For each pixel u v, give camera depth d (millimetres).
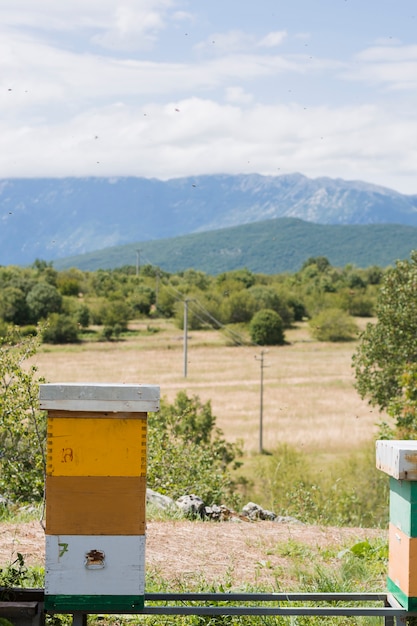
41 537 7297
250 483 28125
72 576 3912
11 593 4188
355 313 122500
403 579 4137
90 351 87938
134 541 3939
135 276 140875
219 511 9680
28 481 11156
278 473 28234
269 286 125000
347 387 66188
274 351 92750
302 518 12492
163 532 7930
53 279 127438
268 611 4148
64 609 3916
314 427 47625
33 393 11500
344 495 18188
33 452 11531
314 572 6609
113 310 107312
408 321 27250
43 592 4180
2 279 118125
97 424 3932
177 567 6547
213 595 4332
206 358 85188
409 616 4168
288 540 7906
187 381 68625
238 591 5605
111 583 3926
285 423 49156
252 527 8891
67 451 3928
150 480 13352
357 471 26703
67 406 3857
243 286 129500
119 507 3936
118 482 3938
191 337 101000
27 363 74875
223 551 7320
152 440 14516
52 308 99875
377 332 27969
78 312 102250
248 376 72562
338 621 5199
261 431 42312
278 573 6594
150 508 9242
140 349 90688
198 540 7703
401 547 4176
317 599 4410
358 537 8617
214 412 53469
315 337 103438
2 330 83000
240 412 53781
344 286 136250
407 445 4176
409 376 20688
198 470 14281
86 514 3928
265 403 57531
